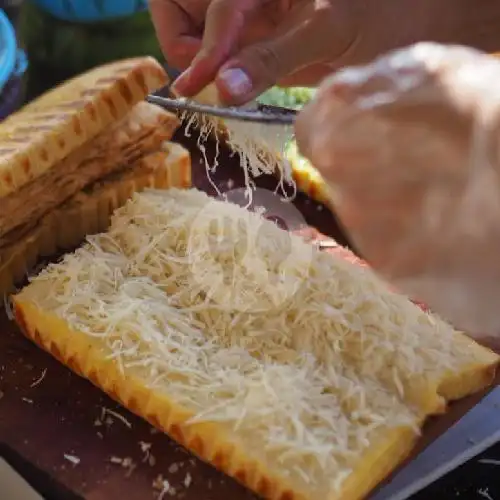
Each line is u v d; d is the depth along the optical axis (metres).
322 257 0.58
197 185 0.67
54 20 0.73
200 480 0.51
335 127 0.39
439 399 0.53
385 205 0.39
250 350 0.55
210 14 0.54
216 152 0.67
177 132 0.69
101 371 0.53
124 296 0.56
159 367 0.53
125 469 0.52
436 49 0.40
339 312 0.55
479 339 0.57
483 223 0.38
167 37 0.59
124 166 0.64
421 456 0.52
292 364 0.54
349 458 0.50
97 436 0.53
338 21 0.53
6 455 0.52
